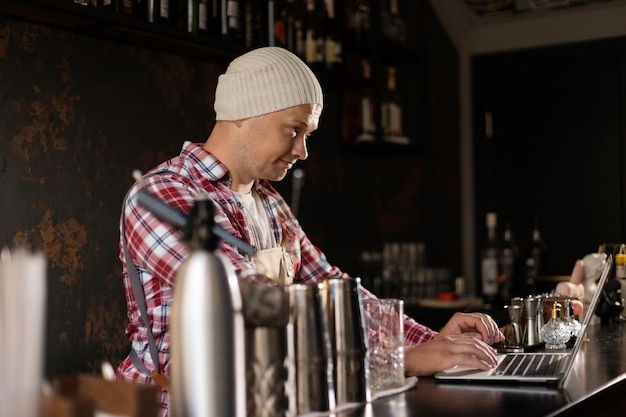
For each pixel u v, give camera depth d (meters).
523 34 4.82
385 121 4.37
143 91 3.13
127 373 1.95
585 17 4.64
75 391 1.15
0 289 1.00
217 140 2.10
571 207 4.67
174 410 1.12
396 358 1.60
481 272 4.93
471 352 1.77
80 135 2.88
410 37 4.55
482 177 4.94
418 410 1.42
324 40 3.85
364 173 4.41
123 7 2.79
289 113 2.03
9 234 2.63
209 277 1.10
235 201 2.05
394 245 4.57
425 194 4.86
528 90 4.81
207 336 1.09
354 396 1.44
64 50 2.83
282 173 2.12
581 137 4.65
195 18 3.09
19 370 1.00
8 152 2.64
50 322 2.75
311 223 4.02
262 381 1.30
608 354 2.12
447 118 4.91
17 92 2.67
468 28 4.98
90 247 2.90
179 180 1.94
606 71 4.58
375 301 1.59
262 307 1.29
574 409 1.75
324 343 1.39
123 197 3.03
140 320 1.94
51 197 2.77
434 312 4.22
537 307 2.24
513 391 1.60
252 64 2.05
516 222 4.83
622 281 2.95
